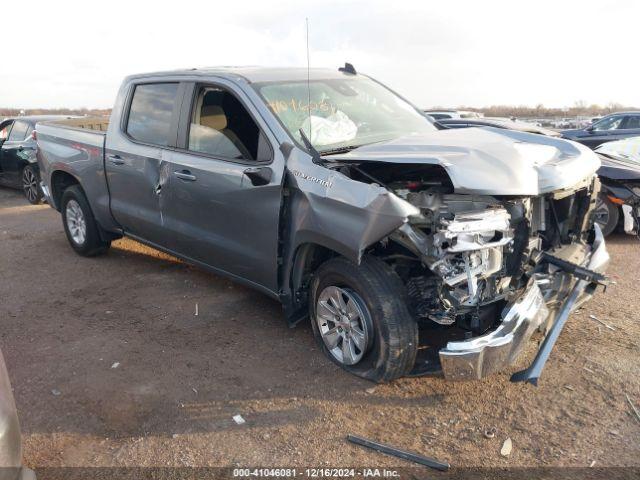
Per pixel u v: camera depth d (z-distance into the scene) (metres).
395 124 4.64
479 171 3.21
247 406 3.40
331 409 3.35
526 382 3.39
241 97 4.21
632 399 3.36
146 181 4.99
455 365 3.09
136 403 3.46
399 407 3.36
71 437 3.14
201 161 4.41
